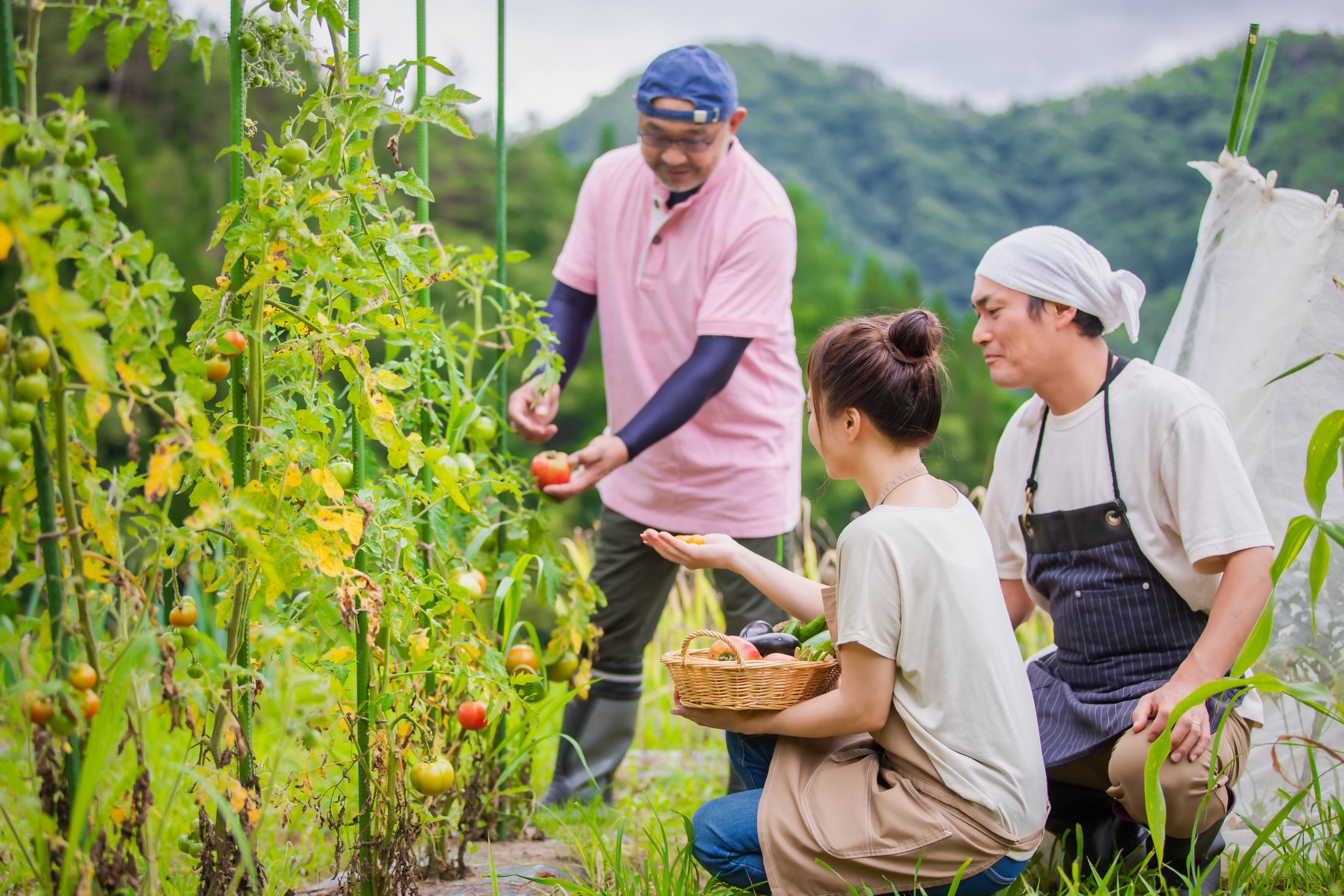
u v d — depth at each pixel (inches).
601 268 117.5
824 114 3221.0
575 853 96.9
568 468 99.9
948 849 72.4
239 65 67.4
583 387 951.0
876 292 1524.4
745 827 77.9
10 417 55.6
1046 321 86.8
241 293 67.7
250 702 68.7
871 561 73.4
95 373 50.1
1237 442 100.7
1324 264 97.7
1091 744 85.7
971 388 1387.8
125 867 62.2
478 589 89.0
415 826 80.0
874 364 75.7
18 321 56.8
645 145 105.1
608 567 116.7
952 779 72.6
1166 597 86.7
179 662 66.7
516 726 94.2
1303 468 99.3
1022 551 96.6
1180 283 2369.6
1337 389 98.4
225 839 66.7
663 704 167.3
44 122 55.5
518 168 1038.4
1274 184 98.9
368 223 76.8
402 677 80.3
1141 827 89.6
